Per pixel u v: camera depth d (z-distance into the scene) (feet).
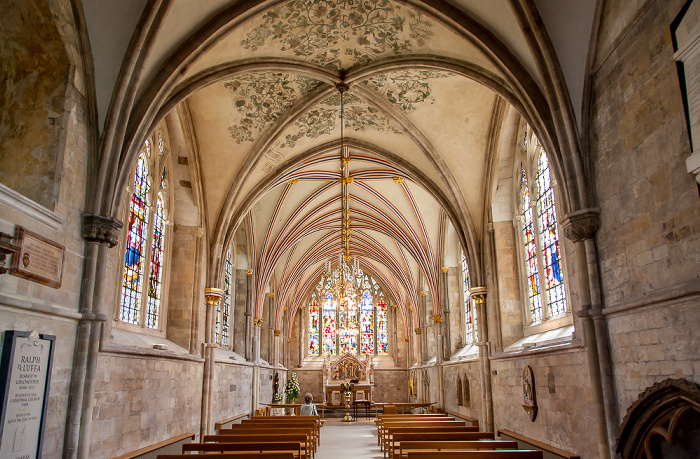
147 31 33.09
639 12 27.94
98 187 33.19
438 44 43.47
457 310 84.94
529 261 52.54
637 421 27.07
